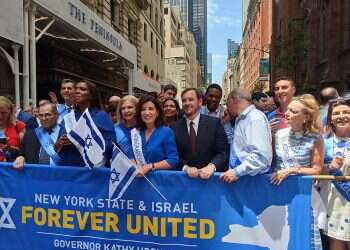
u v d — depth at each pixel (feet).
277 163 12.34
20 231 13.30
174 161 12.80
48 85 51.93
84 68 61.67
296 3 136.36
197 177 11.96
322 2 96.58
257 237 11.73
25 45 29.81
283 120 14.82
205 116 13.82
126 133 13.79
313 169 11.59
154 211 12.30
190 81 415.85
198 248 12.13
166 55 328.29
